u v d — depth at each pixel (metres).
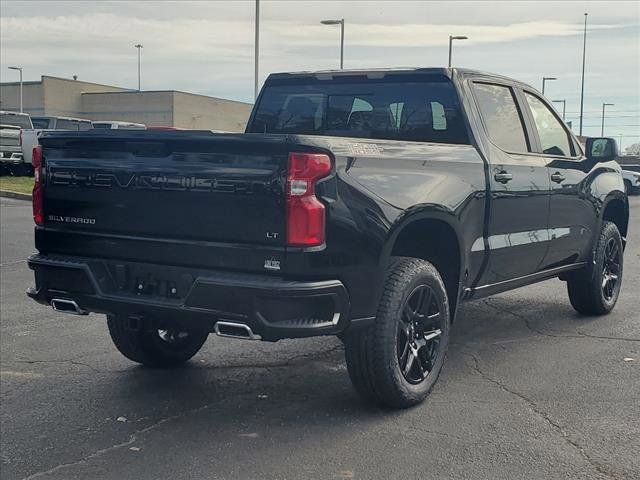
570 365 5.64
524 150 5.96
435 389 5.10
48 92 64.31
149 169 4.25
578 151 6.88
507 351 6.04
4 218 15.99
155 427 4.49
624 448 4.12
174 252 4.21
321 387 5.19
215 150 4.08
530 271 6.06
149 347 5.47
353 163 4.18
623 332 6.65
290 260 3.93
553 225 6.18
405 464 3.94
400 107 5.71
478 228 5.16
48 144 4.66
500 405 4.79
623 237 7.61
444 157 4.91
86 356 6.00
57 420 4.61
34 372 5.59
